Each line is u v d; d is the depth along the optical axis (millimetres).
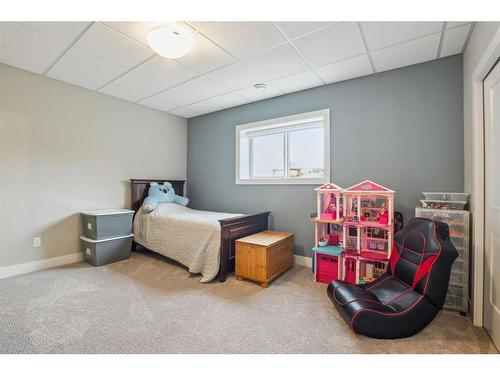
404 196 2645
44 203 3029
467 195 2109
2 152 2709
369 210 2715
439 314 2016
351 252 2609
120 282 2650
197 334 1740
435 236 1792
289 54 2418
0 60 2619
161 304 2174
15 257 2809
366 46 2264
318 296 2352
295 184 3393
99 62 2633
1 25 2006
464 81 2283
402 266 1988
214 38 2160
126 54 2463
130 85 3240
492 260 1707
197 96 3615
